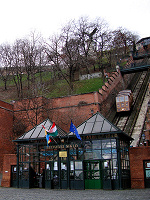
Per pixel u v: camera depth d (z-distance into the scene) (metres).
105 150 18.16
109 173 17.56
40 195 15.45
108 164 17.81
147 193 14.91
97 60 56.84
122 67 52.53
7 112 36.44
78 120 36.25
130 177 18.86
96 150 18.38
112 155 17.88
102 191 16.58
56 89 53.50
